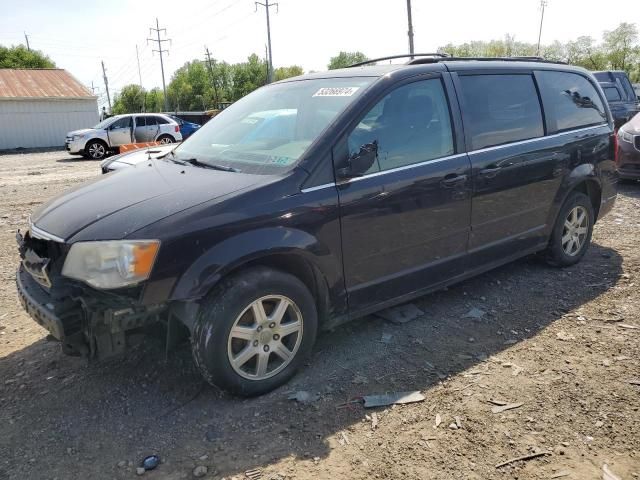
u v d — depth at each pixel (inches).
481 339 146.9
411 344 144.9
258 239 114.2
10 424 114.3
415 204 141.1
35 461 102.7
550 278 189.9
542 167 175.5
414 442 105.1
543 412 113.2
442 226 149.7
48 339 123.0
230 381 116.0
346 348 143.6
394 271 142.4
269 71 1749.5
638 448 101.7
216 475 97.7
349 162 128.1
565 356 136.2
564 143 183.5
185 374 131.3
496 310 165.2
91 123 1210.6
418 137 144.4
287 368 125.3
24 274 130.3
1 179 525.7
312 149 126.2
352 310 136.6
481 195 157.8
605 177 203.8
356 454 102.2
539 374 128.0
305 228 121.4
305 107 144.7
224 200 114.1
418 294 150.9
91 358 112.5
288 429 110.0
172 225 107.9
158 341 127.1
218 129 163.9
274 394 122.6
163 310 111.6
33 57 2650.1
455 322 157.6
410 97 144.6
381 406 116.9
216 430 110.3
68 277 110.4
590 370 129.0
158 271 105.5
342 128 129.4
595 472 95.8
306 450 103.7
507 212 168.1
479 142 158.1
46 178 532.7
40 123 1154.0
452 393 121.1
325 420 112.7
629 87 634.2
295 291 122.0
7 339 153.9
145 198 119.5
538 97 179.8
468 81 159.9
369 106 135.0
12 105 1117.1
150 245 105.0
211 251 109.9
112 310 107.2
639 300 168.2
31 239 122.9
